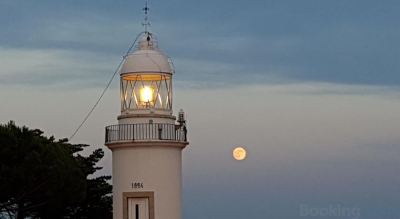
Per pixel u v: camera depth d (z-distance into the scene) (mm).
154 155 25484
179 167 26156
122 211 25547
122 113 26203
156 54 26562
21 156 31516
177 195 25875
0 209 33375
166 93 26406
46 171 31484
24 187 31500
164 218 25438
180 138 26031
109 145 25953
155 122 25641
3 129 31297
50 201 33312
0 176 30438
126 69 26328
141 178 25422
